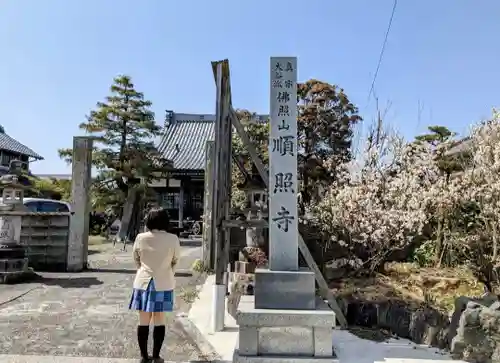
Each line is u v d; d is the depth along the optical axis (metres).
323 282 4.64
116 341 4.10
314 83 16.72
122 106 16.94
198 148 25.06
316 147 16.38
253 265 5.55
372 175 7.55
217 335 4.34
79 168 9.08
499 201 5.46
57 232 8.93
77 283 7.30
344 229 6.55
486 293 4.54
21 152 22.59
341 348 3.91
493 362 3.36
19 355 3.62
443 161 8.41
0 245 7.36
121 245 15.23
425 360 3.58
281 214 3.76
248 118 16.44
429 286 5.45
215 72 4.79
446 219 6.73
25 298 6.03
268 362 3.26
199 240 18.97
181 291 6.66
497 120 6.38
